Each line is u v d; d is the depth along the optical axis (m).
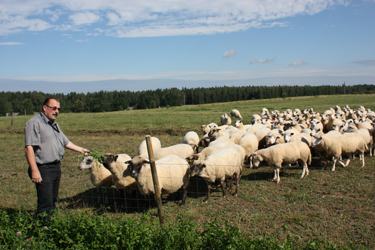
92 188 10.95
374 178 10.25
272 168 12.53
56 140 6.36
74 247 5.25
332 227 6.80
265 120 23.08
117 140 24.11
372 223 6.89
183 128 28.11
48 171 6.29
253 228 6.89
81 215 5.95
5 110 113.25
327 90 138.88
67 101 154.75
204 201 9.06
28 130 5.92
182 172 8.98
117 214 8.45
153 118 45.41
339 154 11.60
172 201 9.33
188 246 5.08
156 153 11.84
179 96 124.38
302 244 6.01
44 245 5.34
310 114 27.86
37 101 136.62
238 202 8.84
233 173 9.83
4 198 9.99
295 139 13.25
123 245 5.18
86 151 7.18
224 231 5.11
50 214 6.32
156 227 5.72
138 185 8.62
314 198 8.70
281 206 8.24
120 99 124.31
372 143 13.99
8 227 5.71
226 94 126.56
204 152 11.79
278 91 137.62
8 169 14.43
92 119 48.00
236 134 15.26
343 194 8.91
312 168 12.27
